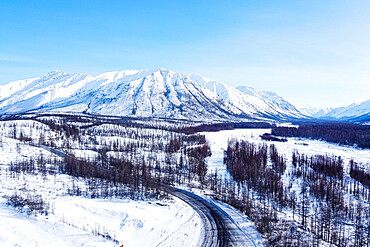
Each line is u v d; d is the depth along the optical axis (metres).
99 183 107.00
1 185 85.00
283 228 80.00
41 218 61.09
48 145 194.50
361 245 81.69
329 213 106.00
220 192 118.44
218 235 68.31
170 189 116.69
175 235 66.00
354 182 143.88
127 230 64.62
